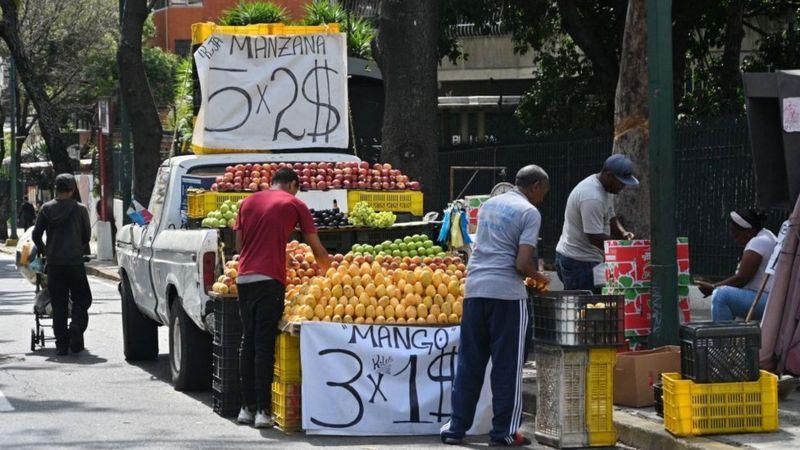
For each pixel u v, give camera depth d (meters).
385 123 17.44
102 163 39.41
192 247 12.84
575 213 12.86
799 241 11.64
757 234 12.69
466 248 13.58
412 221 14.63
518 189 10.69
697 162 18.98
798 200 11.66
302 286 11.51
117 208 45.56
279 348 11.34
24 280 32.56
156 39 60.12
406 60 17.16
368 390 11.09
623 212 14.26
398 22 17.12
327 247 13.84
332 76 15.83
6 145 77.06
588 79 30.34
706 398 10.03
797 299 11.66
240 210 11.50
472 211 14.23
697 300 19.09
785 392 11.48
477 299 10.51
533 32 30.16
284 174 11.70
